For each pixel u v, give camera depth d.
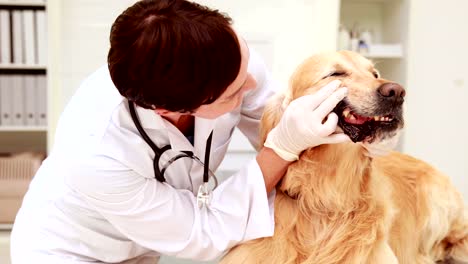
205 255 1.16
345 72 1.10
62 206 1.23
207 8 0.97
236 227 1.13
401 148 3.78
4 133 3.55
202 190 1.17
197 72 0.92
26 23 3.13
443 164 3.84
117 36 0.97
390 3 3.69
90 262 1.25
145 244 1.16
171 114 1.08
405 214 1.37
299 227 1.15
